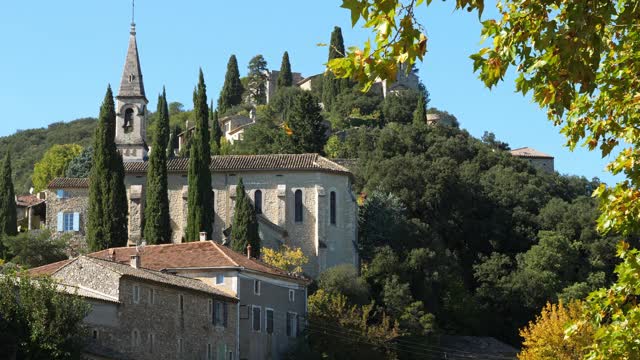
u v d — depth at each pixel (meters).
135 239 118.50
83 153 167.75
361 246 120.06
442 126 158.00
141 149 128.12
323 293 93.75
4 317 57.66
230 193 119.06
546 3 19.33
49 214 119.50
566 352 75.19
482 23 20.06
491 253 130.38
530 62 20.03
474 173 142.50
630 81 23.23
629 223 23.78
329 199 117.69
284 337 87.19
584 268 121.44
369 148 161.88
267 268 87.38
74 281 67.69
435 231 129.00
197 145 112.25
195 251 85.06
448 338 106.81
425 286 110.81
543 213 134.00
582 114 24.31
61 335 58.16
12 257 107.56
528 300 114.25
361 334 89.25
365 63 18.48
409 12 18.14
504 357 102.06
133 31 133.12
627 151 24.00
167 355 70.31
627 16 19.97
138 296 67.94
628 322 22.73
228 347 78.56
